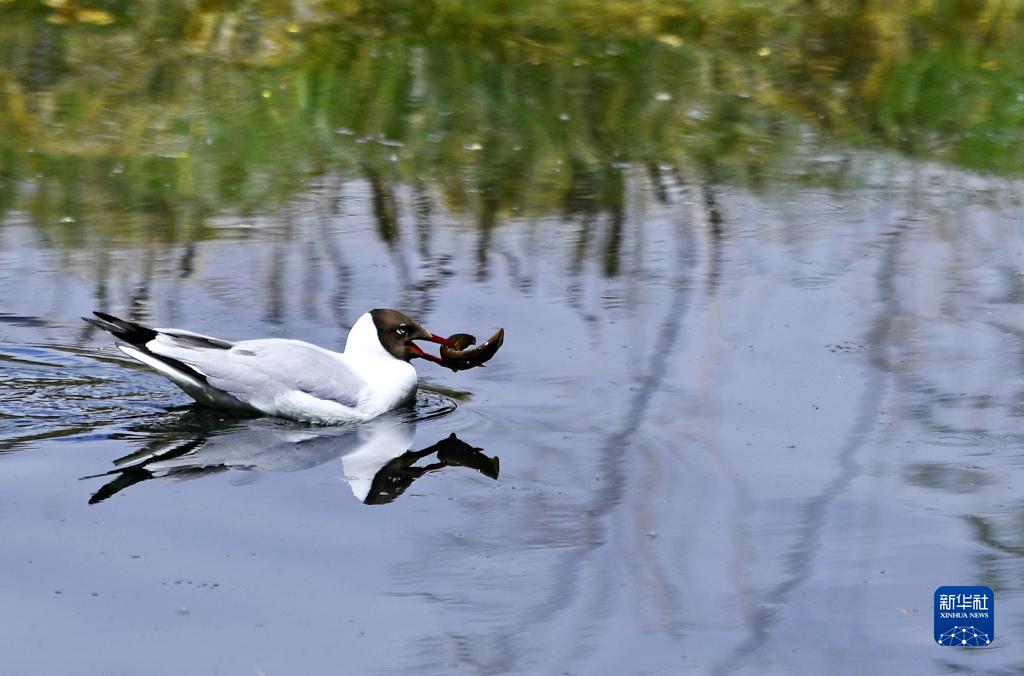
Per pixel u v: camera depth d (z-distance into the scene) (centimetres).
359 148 2134
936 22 2878
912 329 1431
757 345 1386
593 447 1150
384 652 828
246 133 2181
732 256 1681
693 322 1450
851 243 1741
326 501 1041
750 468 1105
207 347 1234
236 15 2795
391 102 2377
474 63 2627
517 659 823
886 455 1131
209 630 847
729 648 841
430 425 1219
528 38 2792
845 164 2119
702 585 917
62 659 811
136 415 1216
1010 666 827
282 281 1559
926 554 962
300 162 2055
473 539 979
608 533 992
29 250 1638
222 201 1866
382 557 950
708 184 2006
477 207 1873
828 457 1128
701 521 1013
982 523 1007
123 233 1717
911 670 820
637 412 1222
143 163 2011
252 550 954
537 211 1862
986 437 1167
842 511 1027
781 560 955
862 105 2438
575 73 2603
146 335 1234
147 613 865
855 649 843
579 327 1437
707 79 2577
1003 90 2514
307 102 2341
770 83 2561
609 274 1606
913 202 1930
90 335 1396
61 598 879
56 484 1053
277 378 1222
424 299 1511
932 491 1063
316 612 873
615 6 2936
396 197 1906
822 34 2827
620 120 2336
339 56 2619
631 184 2002
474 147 2166
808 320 1459
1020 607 891
